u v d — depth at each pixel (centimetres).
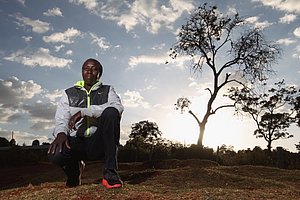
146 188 455
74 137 420
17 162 1839
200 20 2405
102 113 407
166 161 1248
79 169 462
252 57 2377
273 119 3331
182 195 416
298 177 831
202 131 2191
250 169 930
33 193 463
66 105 425
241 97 2623
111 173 412
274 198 434
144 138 2297
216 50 2364
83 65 436
